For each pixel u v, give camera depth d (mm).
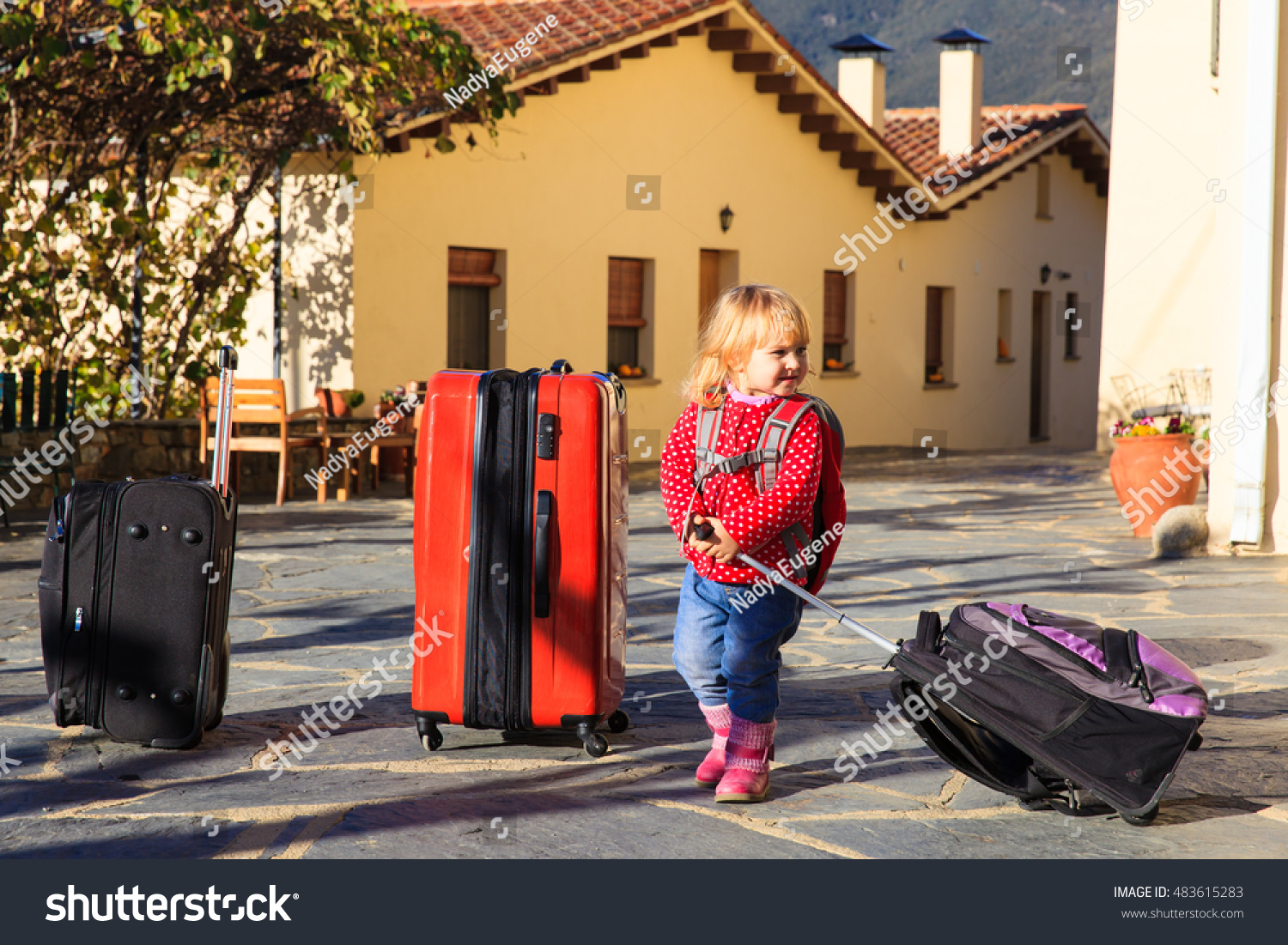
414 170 13852
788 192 19172
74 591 3883
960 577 7371
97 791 3545
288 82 11438
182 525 3875
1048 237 24656
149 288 13312
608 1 16984
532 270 15367
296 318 13594
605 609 3822
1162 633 5652
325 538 8773
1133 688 3242
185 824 3287
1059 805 3355
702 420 3461
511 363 15195
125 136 11648
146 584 3875
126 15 10117
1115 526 9883
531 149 15211
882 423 21000
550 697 3809
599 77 16016
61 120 11523
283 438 10852
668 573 7434
